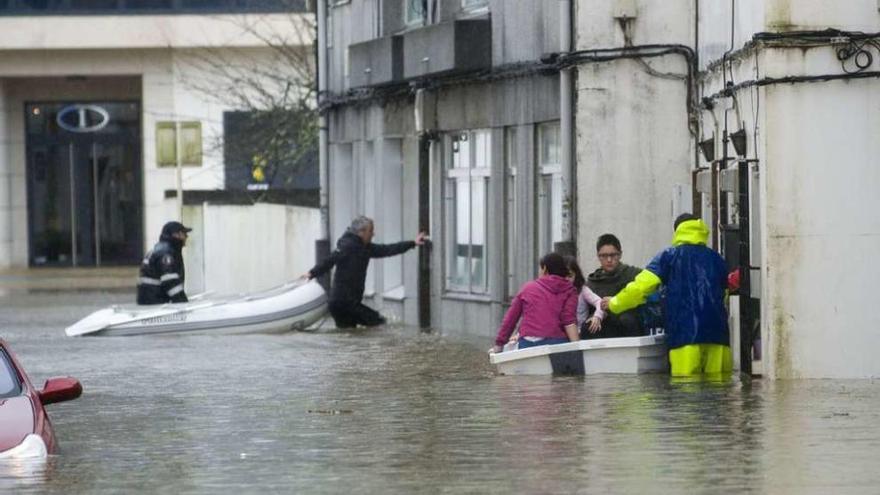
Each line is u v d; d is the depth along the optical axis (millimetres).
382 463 25438
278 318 57406
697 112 44875
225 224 84625
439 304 58625
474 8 54656
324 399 34969
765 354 37031
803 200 36469
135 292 88250
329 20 70500
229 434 29547
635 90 45406
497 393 35000
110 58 110688
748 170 37719
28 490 23422
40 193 114875
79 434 29953
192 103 110125
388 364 43500
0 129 113750
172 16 107438
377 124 64312
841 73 36281
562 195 46312
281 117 95875
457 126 56438
